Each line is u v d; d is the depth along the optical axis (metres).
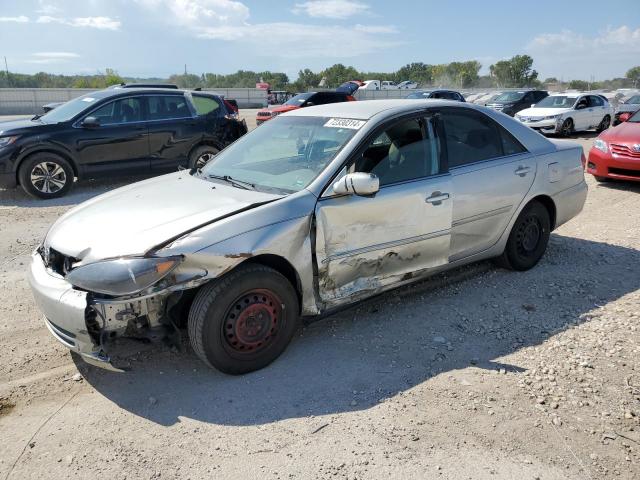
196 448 2.84
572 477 2.61
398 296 4.69
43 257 3.59
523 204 4.89
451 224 4.32
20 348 3.89
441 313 4.36
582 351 3.72
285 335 3.61
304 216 3.52
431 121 4.32
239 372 3.48
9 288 4.99
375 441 2.86
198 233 3.21
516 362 3.61
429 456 2.75
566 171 5.25
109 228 3.40
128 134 9.28
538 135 5.21
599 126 20.12
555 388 3.29
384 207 3.86
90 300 3.05
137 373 3.55
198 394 3.31
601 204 8.04
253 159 4.34
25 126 8.64
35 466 2.72
